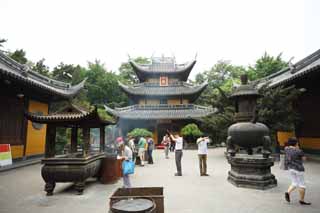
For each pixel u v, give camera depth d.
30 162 13.23
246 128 7.38
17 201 5.86
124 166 6.66
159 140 30.11
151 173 10.08
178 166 9.47
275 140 14.52
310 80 15.53
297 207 5.21
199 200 5.86
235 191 6.74
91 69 43.66
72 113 7.22
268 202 5.61
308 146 15.67
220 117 15.98
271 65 34.38
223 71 50.00
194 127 24.83
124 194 4.20
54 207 5.36
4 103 12.24
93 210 5.13
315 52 17.56
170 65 35.50
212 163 13.42
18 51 25.08
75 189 6.71
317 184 7.50
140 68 33.62
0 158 11.11
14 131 13.14
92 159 7.22
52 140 7.06
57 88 18.22
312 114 15.41
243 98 8.15
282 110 13.98
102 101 42.94
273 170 10.44
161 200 3.76
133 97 33.34
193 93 31.52
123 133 30.02
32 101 15.35
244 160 7.33
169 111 30.59
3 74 10.06
